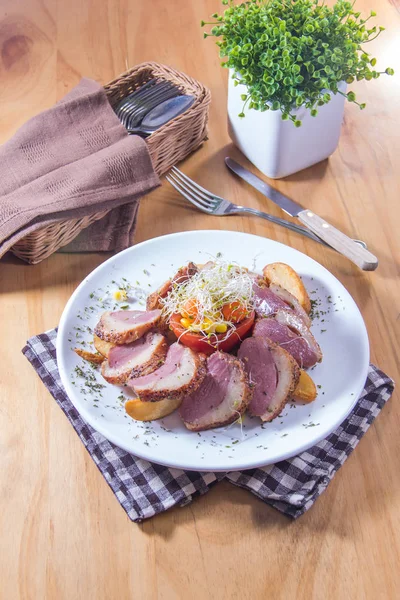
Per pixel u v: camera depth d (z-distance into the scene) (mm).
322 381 725
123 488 681
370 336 811
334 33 855
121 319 762
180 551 647
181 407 703
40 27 1237
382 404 738
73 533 661
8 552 651
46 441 725
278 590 625
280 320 751
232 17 865
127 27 1227
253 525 662
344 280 866
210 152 1021
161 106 981
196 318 739
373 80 1123
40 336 797
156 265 836
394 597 622
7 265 887
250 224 927
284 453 655
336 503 675
